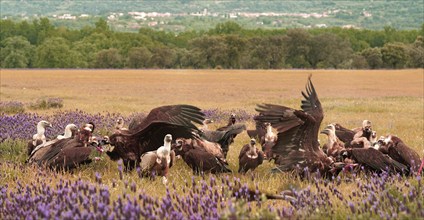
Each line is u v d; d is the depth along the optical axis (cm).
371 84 7188
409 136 1978
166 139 1177
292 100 4138
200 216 788
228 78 8706
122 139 1249
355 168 1216
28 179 1118
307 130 1150
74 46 15962
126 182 890
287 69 13762
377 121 2527
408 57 14288
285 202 915
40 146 1339
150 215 730
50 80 7656
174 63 14275
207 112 2716
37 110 3000
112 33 17912
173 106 1248
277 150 1168
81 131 1298
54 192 889
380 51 14462
